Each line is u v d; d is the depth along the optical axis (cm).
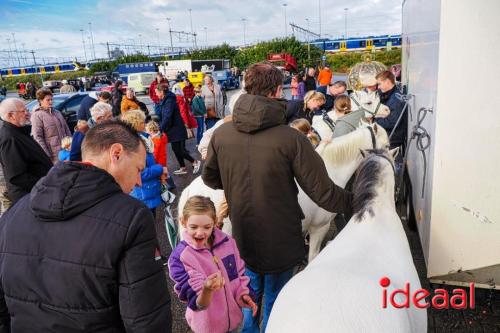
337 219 388
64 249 121
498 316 268
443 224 246
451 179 237
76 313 122
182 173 698
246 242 214
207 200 195
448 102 226
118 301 126
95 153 134
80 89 3178
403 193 449
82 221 123
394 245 190
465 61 218
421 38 326
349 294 146
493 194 232
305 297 148
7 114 315
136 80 2700
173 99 659
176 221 479
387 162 222
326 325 134
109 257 119
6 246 128
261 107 189
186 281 188
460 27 215
